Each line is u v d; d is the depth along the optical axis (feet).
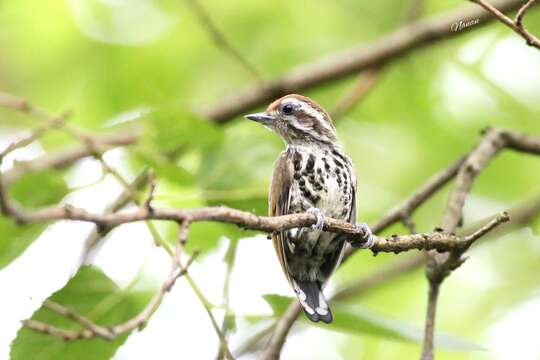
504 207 49.75
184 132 31.99
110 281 29.14
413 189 49.01
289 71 49.11
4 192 18.48
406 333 31.27
